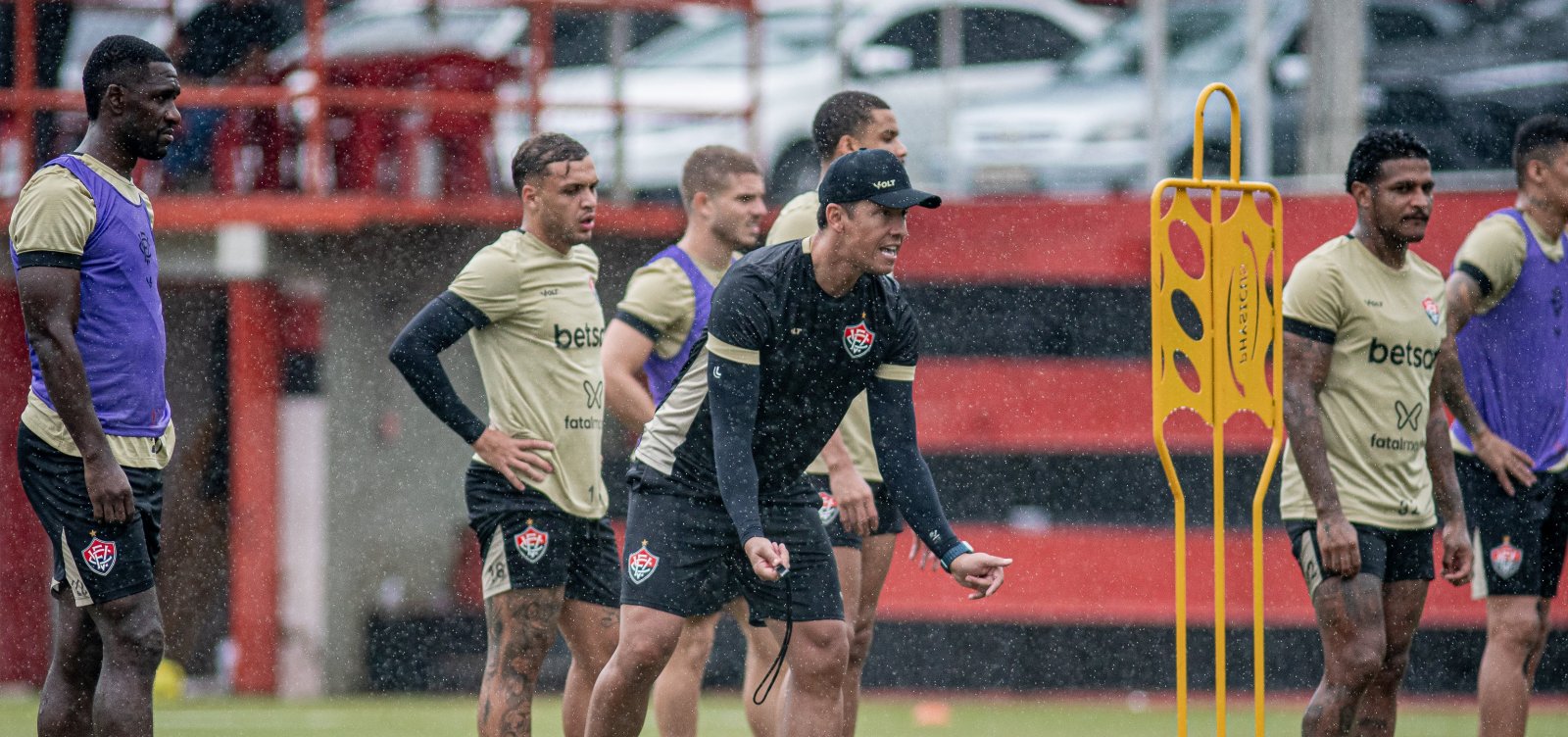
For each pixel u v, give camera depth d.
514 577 21.77
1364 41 48.66
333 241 44.22
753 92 47.19
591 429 22.52
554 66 50.66
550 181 22.17
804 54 50.31
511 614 21.77
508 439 21.62
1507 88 48.56
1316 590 21.92
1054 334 42.81
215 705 40.66
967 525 42.88
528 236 22.45
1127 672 42.09
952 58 46.69
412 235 44.44
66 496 19.27
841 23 48.03
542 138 22.44
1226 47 48.09
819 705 19.69
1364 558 21.77
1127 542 42.25
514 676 21.70
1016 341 42.94
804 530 19.58
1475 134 48.62
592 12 49.88
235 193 44.84
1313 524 21.98
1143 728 34.81
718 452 18.36
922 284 43.28
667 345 24.98
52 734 20.17
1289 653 41.47
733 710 38.34
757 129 47.22
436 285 44.97
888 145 23.53
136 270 19.73
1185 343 19.11
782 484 19.58
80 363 18.84
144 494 19.84
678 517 19.61
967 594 42.66
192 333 47.91
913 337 19.17
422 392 21.59
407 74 46.66
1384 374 22.02
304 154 46.19
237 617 44.44
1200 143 19.36
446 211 43.69
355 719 36.50
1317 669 41.28
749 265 18.62
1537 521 24.23
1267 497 41.81
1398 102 49.00
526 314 22.14
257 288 44.66
